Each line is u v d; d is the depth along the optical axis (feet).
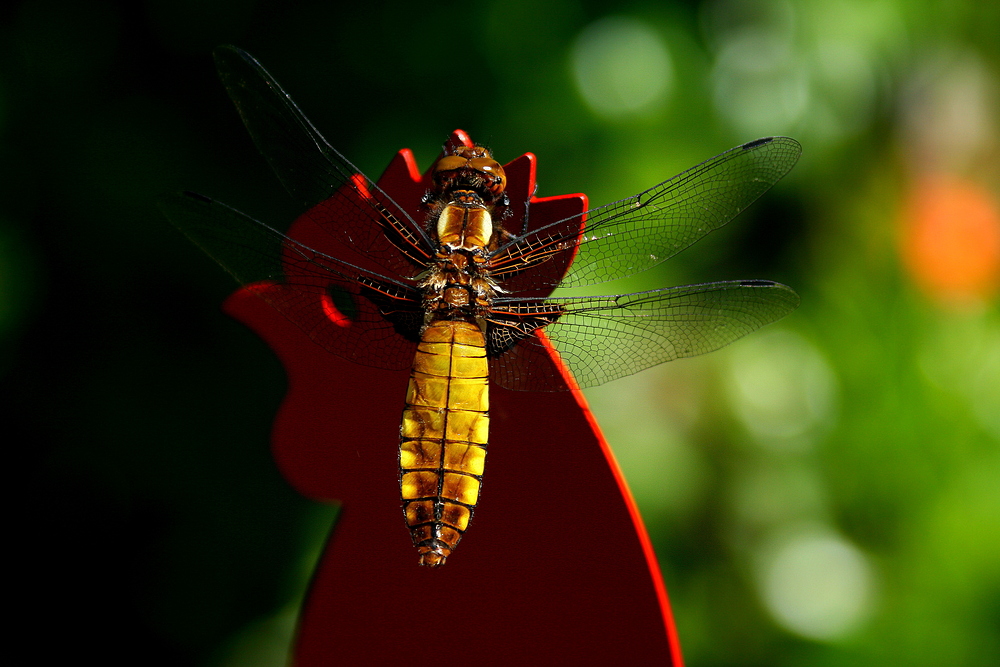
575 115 1.40
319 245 1.21
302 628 1.19
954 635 1.39
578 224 1.19
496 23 1.41
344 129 1.41
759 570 1.40
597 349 1.23
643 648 1.16
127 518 1.41
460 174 1.22
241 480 1.40
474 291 1.21
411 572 1.18
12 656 1.40
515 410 1.17
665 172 1.40
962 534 1.40
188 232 1.20
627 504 1.16
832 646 1.39
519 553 1.17
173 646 1.40
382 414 1.20
